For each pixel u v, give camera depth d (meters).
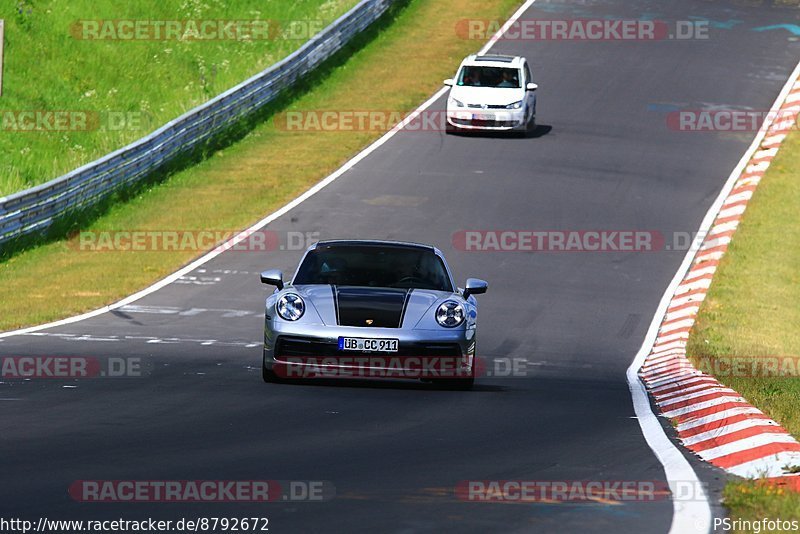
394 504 22.75
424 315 41.25
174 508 21.89
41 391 37.72
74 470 24.92
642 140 113.50
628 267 79.88
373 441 30.36
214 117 110.62
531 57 140.62
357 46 144.25
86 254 80.06
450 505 22.89
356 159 105.56
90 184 89.38
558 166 104.00
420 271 44.84
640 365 55.75
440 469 26.86
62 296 67.94
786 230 91.00
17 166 103.81
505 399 40.44
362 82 132.00
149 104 125.88
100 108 121.19
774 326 69.00
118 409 34.22
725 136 116.19
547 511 22.77
